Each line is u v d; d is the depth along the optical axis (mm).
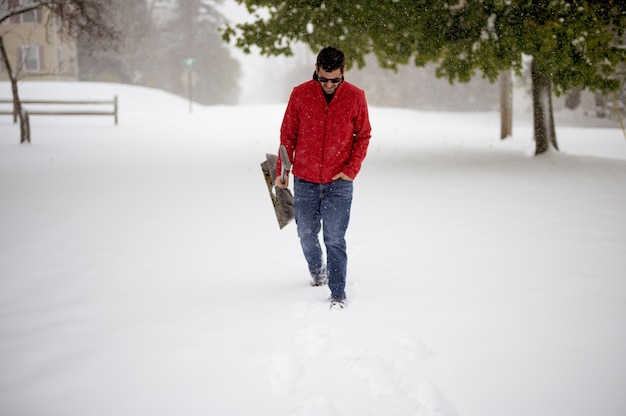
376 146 15133
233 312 3680
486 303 3711
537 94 12312
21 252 5293
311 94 3535
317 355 3016
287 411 2504
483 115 32938
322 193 3678
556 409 2479
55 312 3791
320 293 3998
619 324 3332
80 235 5910
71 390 2752
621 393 2590
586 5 9844
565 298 3771
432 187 8445
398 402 2545
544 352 3000
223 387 2727
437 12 10570
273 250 5203
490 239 5328
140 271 4684
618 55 10133
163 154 13406
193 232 5969
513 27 10195
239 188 8711
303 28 11430
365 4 10453
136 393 2701
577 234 5457
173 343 3232
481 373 2791
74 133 18000
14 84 17312
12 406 2623
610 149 16297
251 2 11539
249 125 21281
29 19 35469
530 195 7621
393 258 4793
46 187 8938
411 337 3205
